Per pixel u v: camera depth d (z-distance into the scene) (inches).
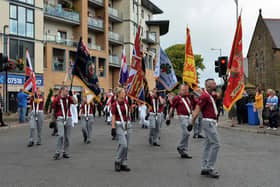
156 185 276.1
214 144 304.5
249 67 2445.9
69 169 339.9
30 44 1327.5
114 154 429.7
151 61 2288.4
